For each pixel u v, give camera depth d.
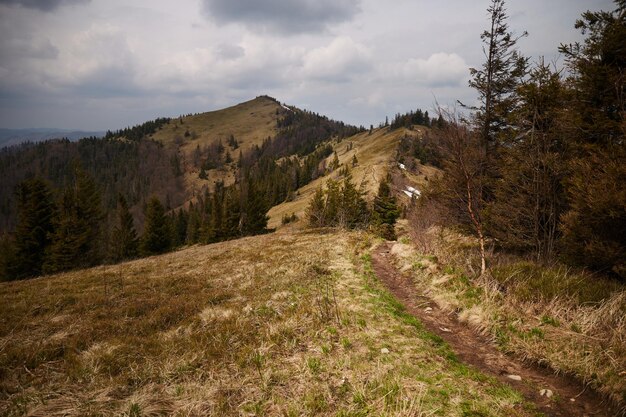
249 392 5.46
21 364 6.66
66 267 35.81
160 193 192.38
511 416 4.70
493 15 16.52
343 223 36.12
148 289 12.95
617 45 9.63
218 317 9.11
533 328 7.03
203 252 24.98
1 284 16.73
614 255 8.30
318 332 7.50
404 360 6.19
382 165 99.81
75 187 42.47
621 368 5.39
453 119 10.34
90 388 5.74
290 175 136.38
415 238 16.05
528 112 12.17
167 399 5.30
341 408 4.91
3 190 184.75
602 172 8.91
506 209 12.65
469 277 10.05
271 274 14.10
